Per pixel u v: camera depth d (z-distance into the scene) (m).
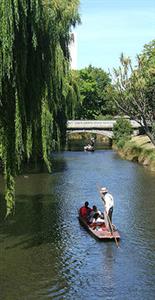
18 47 18.27
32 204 31.52
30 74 19.59
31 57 19.42
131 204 31.75
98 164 57.81
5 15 17.06
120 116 82.12
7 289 16.89
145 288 17.09
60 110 48.78
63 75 40.47
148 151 58.25
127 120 82.25
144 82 50.81
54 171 50.06
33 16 18.25
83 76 119.56
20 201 32.62
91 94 119.50
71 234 24.03
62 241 22.80
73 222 26.53
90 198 33.94
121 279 17.97
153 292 16.75
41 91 19.97
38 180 43.03
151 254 20.88
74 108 53.31
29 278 17.95
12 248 21.66
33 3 18.14
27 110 19.72
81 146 91.44
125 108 52.50
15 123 18.77
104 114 121.25
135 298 16.25
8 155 19.08
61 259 20.19
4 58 17.28
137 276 18.27
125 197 34.47
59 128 51.34
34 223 26.17
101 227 24.28
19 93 18.69
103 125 86.12
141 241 22.84
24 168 51.31
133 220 27.09
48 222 26.42
